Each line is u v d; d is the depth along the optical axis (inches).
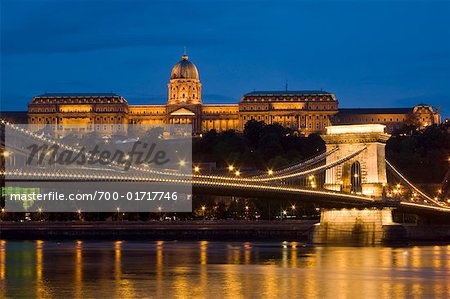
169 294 6412.4
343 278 7426.2
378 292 6579.7
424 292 6594.5
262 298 6269.7
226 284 6968.5
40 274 7647.6
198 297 6289.4
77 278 7337.6
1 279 7258.9
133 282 7071.9
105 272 7815.0
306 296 6373.0
